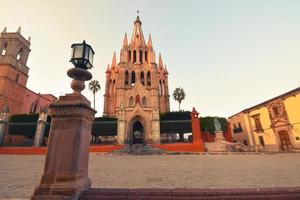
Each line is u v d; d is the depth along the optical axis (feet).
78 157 14.46
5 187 19.40
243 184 20.65
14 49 140.77
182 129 98.63
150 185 20.83
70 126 15.01
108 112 173.17
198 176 26.35
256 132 115.55
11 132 100.73
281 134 97.30
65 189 13.12
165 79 195.42
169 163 44.93
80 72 16.69
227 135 110.32
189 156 66.80
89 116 16.65
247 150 89.25
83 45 17.12
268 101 104.99
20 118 107.04
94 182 22.53
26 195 16.25
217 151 84.64
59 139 14.70
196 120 91.04
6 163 45.32
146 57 187.32
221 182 21.97
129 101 147.64
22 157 66.23
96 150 86.53
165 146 86.12
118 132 98.99
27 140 111.04
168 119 111.45
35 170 33.53
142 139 133.18
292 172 28.73
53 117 15.38
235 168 34.32
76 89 16.60
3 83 128.98
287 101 93.61
